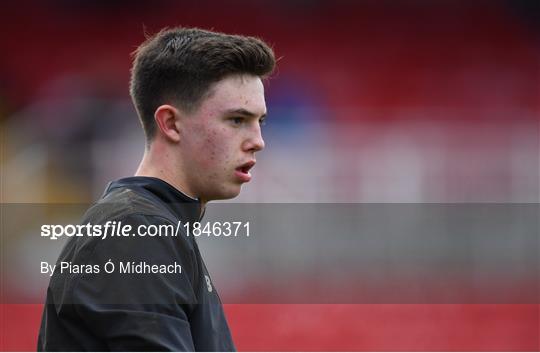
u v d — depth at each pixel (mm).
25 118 40344
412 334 28297
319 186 35219
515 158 39094
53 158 37219
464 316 29016
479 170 38281
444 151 39219
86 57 52938
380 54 54781
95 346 5555
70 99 46500
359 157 39844
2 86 51312
